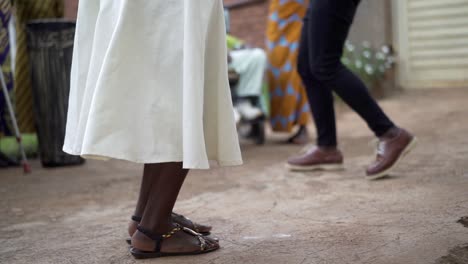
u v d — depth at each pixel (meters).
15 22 4.35
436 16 8.82
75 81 1.75
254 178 3.24
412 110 6.55
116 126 1.58
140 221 1.93
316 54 2.93
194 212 2.46
